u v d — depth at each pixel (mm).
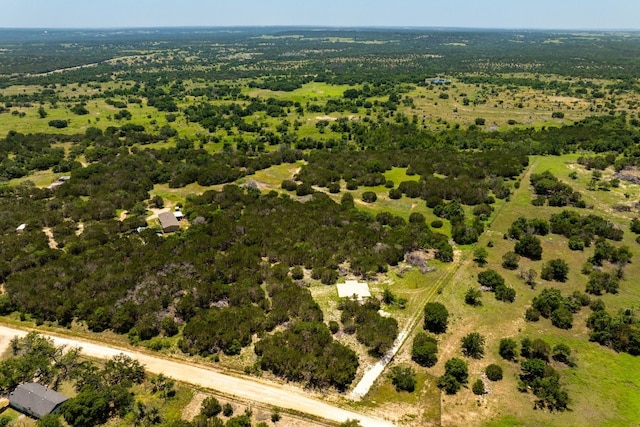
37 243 80812
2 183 118000
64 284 68312
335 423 46531
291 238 83812
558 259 75688
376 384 51844
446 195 108625
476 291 68000
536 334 60531
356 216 94438
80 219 94625
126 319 60562
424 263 77688
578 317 64250
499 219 97500
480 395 50219
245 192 109688
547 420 46969
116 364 52031
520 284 72812
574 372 53531
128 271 70938
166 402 48938
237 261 75438
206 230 86062
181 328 61375
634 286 72125
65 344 57531
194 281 69125
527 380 52281
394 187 116750
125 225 89312
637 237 87312
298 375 52125
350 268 76312
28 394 47656
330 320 62938
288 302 65000
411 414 47812
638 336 56531
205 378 52438
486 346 58094
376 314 62156
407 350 57406
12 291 67062
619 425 46344
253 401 49156
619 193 108438
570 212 94875
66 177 120188
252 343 58469
